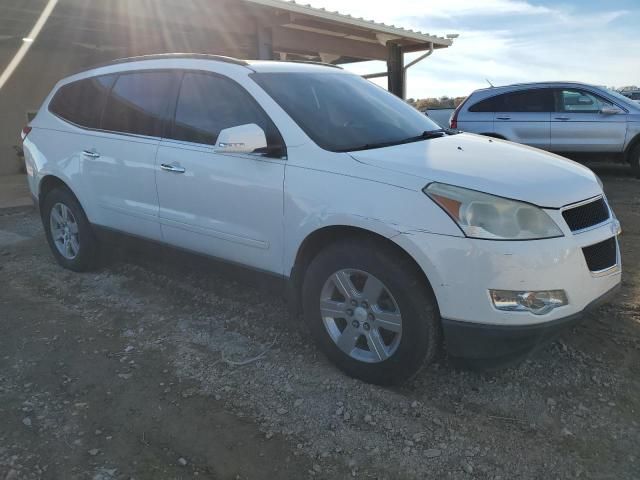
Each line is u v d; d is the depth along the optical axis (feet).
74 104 16.38
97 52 46.26
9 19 32.27
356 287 10.35
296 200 10.64
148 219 13.88
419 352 9.57
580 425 9.27
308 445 8.91
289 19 33.35
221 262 12.55
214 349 11.94
